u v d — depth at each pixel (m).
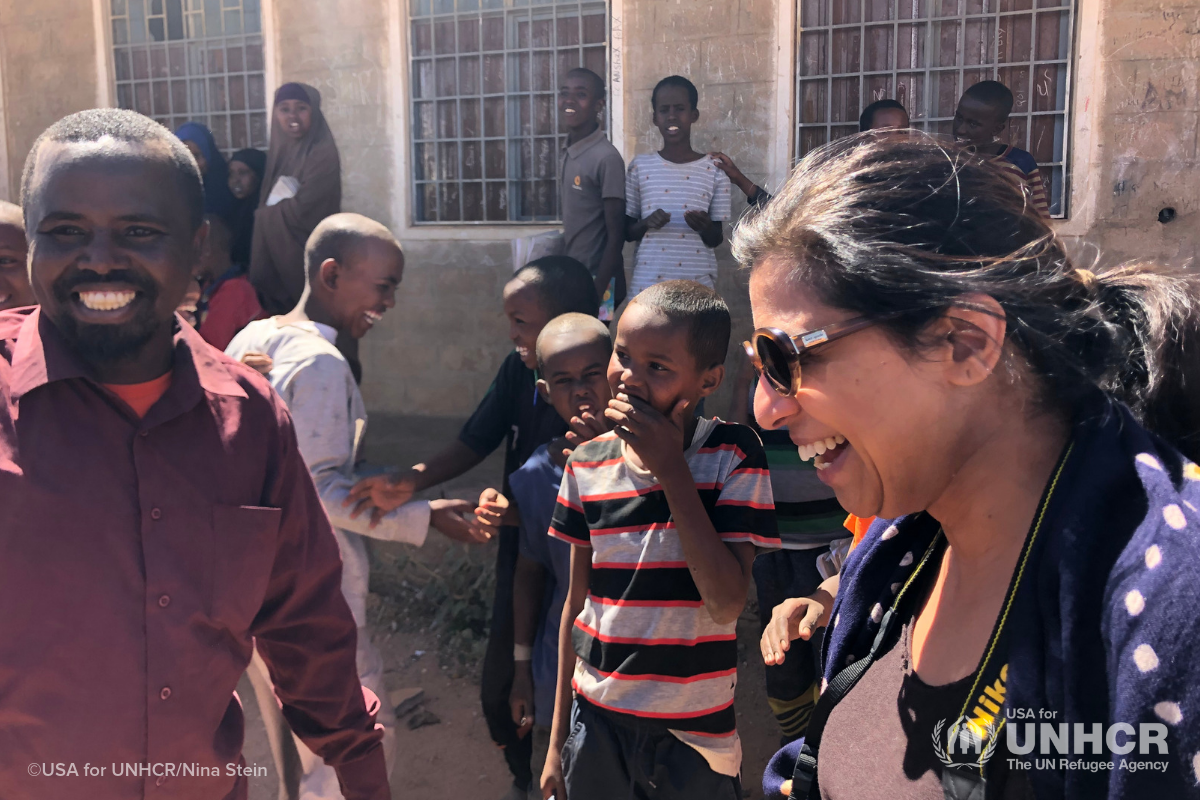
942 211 0.86
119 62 8.16
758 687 3.71
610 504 1.99
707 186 5.41
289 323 2.47
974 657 0.92
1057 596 0.78
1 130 8.47
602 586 1.98
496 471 5.64
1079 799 0.73
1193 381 0.90
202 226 1.54
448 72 7.28
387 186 7.48
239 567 1.49
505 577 2.85
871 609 1.17
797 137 6.39
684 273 5.40
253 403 1.57
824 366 0.90
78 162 1.35
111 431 1.41
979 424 0.90
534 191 7.21
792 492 2.97
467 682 3.87
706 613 1.92
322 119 5.84
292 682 1.74
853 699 1.11
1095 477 0.80
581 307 2.96
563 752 2.08
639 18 6.61
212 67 7.94
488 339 7.28
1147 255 5.66
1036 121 5.91
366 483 2.34
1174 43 5.49
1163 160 5.58
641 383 1.84
